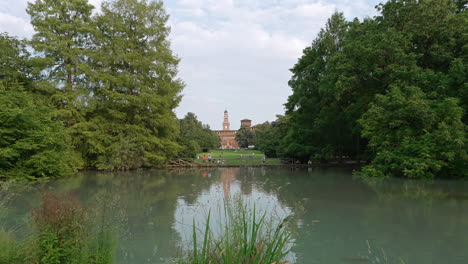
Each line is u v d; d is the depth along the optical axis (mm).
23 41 23406
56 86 23312
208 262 3062
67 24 23828
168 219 7680
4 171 15055
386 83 18922
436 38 18625
